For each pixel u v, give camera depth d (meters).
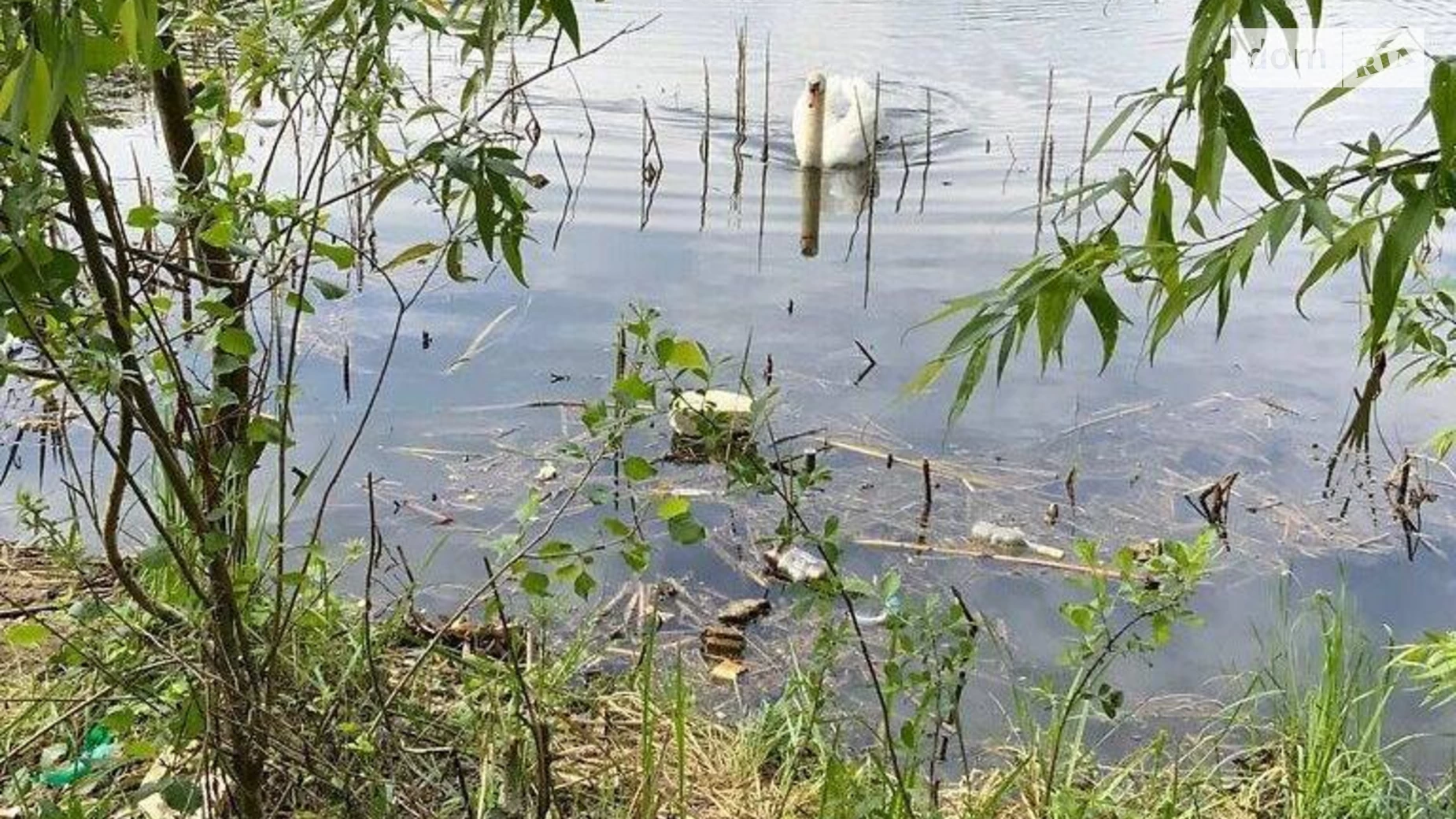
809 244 7.44
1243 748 3.42
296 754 2.33
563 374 5.56
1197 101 1.82
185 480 2.11
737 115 9.76
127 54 1.41
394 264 2.35
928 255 7.30
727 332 6.10
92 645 2.65
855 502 4.70
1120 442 5.23
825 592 2.45
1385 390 5.64
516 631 3.19
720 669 3.66
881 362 5.84
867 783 2.85
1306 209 1.49
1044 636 3.92
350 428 5.05
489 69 1.96
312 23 2.37
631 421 2.28
